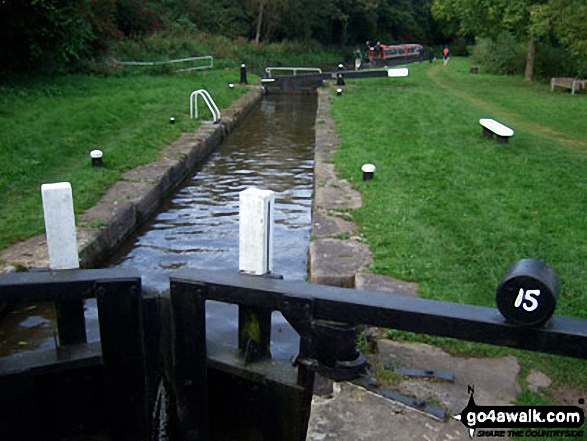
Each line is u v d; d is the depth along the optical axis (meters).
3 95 13.57
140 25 28.31
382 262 5.57
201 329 3.51
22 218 6.76
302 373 3.41
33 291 3.31
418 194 7.94
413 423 3.40
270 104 21.25
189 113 14.75
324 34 50.25
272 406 3.60
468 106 17.53
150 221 8.21
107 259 6.83
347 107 17.03
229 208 8.88
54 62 18.31
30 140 9.87
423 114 15.62
